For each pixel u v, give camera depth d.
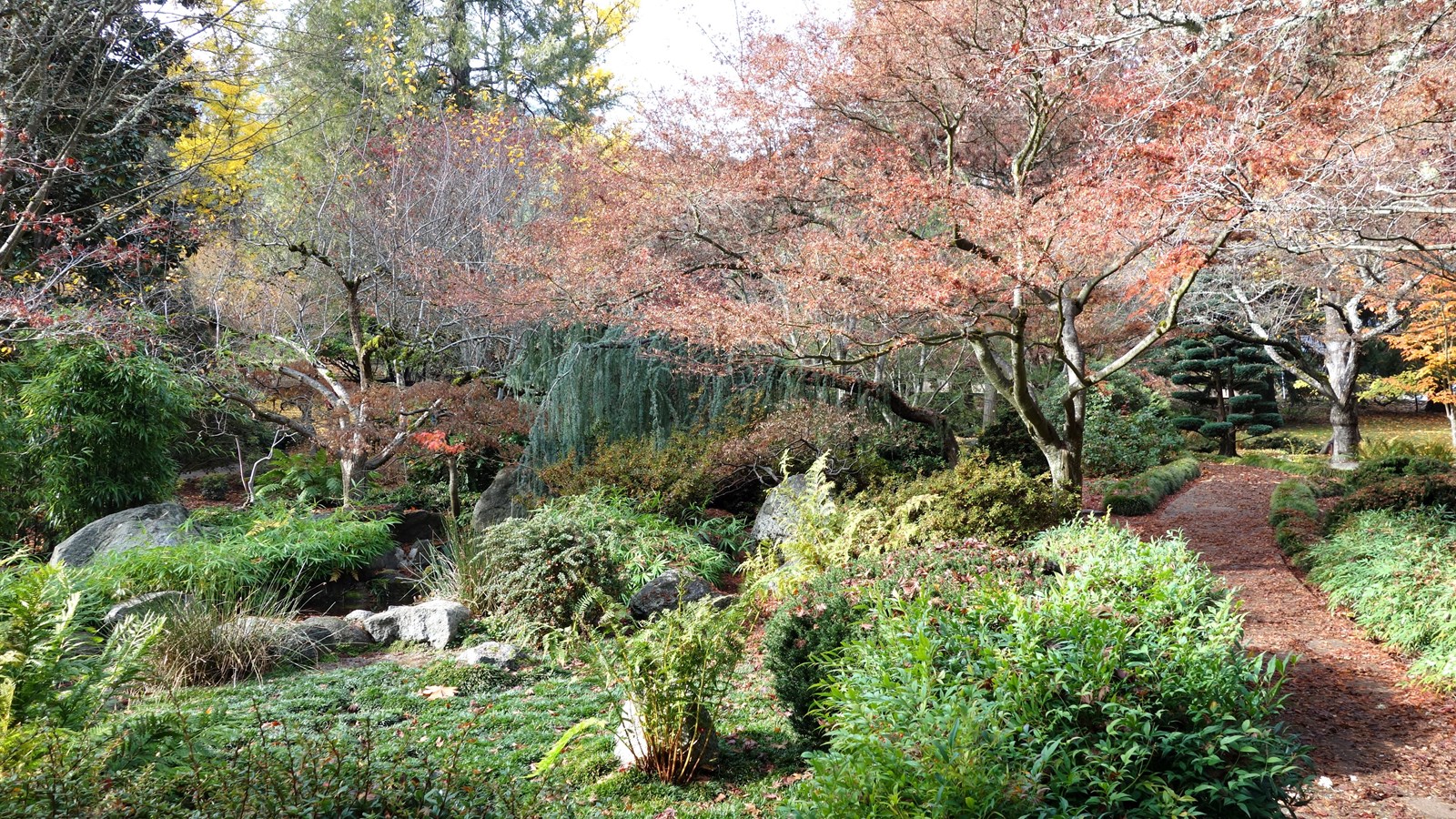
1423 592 7.88
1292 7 6.58
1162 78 8.17
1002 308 11.95
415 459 15.41
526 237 15.30
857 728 3.74
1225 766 3.67
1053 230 8.85
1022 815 3.20
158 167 14.43
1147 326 16.84
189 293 16.77
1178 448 23.48
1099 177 9.30
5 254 10.36
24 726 3.96
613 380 14.12
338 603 10.19
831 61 12.67
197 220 15.21
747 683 6.93
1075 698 3.83
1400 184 7.74
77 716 4.47
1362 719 6.31
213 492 18.02
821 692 5.32
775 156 12.79
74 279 13.52
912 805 3.13
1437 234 8.85
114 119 13.50
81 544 10.27
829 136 13.20
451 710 6.43
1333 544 10.95
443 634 8.24
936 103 12.59
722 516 13.08
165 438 12.32
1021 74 9.75
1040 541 8.62
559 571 8.46
